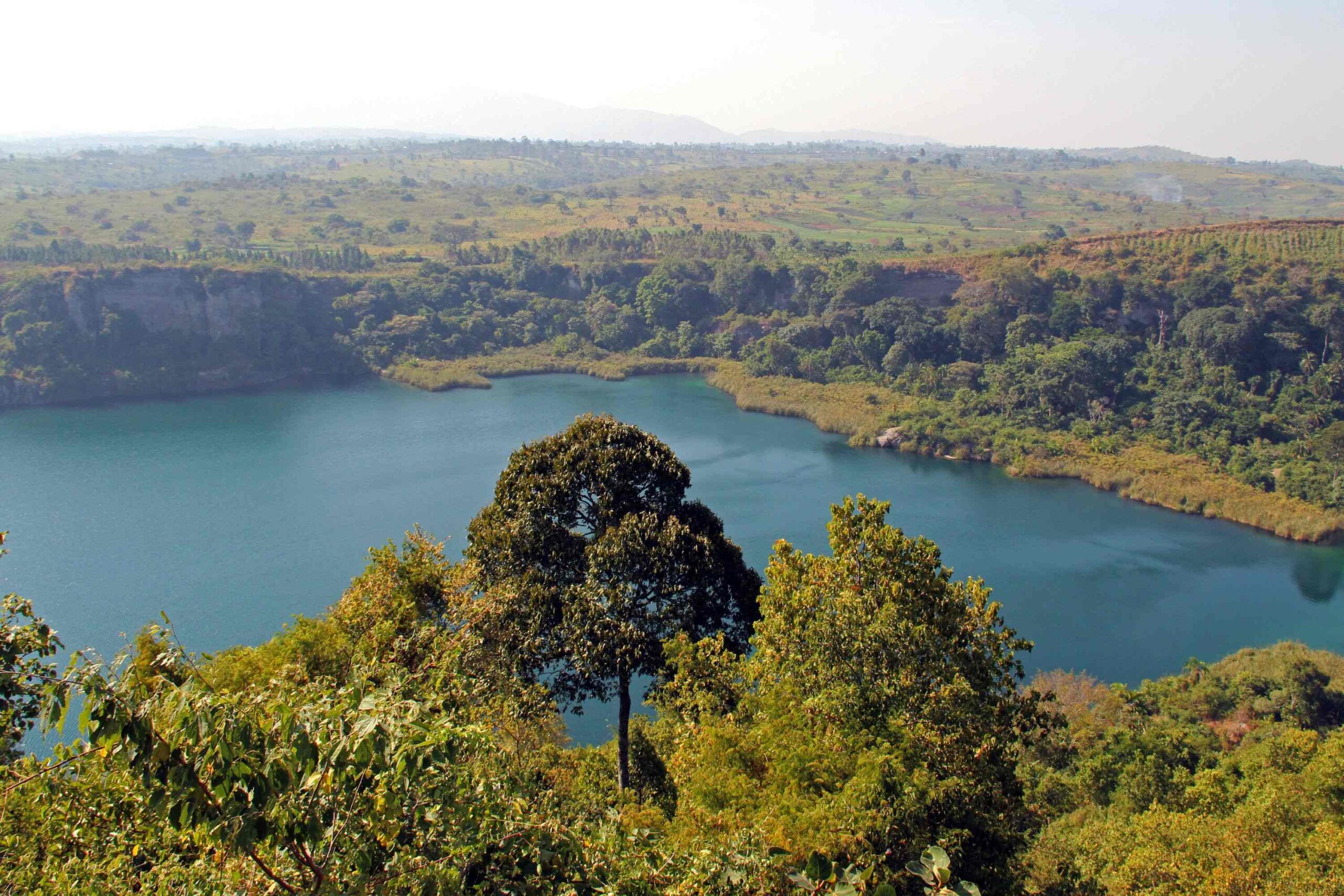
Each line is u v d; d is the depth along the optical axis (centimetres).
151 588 6950
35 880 1223
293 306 15338
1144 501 9400
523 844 1262
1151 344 12800
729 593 3431
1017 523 8700
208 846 1091
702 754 2205
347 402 13212
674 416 12519
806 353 14538
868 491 9481
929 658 2348
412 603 2834
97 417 12156
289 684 1181
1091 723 4975
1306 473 9231
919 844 1820
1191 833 3106
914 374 13388
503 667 2925
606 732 5031
